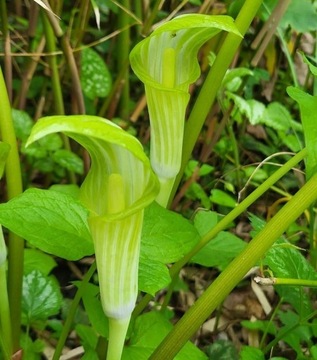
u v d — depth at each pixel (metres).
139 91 0.55
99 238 0.18
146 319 0.28
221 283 0.21
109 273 0.18
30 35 0.42
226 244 0.31
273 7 0.41
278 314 0.38
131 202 0.18
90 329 0.31
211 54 0.40
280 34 0.43
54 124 0.13
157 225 0.23
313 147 0.21
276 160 0.51
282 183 0.50
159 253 0.22
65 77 0.47
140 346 0.27
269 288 0.44
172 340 0.22
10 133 0.25
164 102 0.22
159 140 0.23
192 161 0.47
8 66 0.42
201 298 0.22
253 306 0.43
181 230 0.23
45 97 0.50
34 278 0.31
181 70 0.23
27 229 0.21
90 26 0.57
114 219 0.17
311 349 0.29
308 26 0.41
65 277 0.43
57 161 0.41
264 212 0.50
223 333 0.41
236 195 0.48
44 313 0.31
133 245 0.18
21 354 0.26
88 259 0.44
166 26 0.18
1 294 0.26
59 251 0.21
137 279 0.19
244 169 0.48
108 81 0.45
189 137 0.26
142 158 0.14
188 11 0.49
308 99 0.22
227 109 0.44
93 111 0.48
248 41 0.46
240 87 0.46
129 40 0.49
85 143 0.16
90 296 0.28
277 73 0.54
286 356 0.39
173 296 0.44
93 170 0.18
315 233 0.42
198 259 0.30
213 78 0.25
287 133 0.53
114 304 0.19
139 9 0.47
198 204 0.49
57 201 0.22
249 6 0.24
